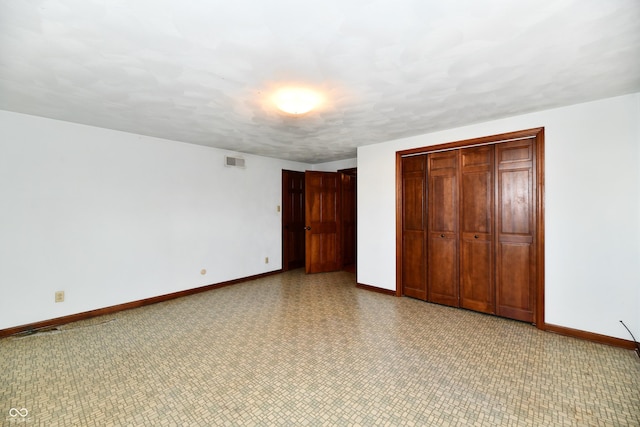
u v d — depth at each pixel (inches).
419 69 79.5
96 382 82.3
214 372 87.3
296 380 83.0
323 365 91.0
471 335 112.0
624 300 101.0
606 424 65.5
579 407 71.1
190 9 54.8
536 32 63.3
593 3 54.2
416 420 67.4
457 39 65.6
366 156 174.6
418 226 155.9
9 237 113.0
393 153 162.4
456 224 142.5
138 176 147.6
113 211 139.3
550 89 94.2
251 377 84.6
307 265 219.3
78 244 129.1
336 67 78.0
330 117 120.3
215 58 73.1
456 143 138.3
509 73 82.7
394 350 100.4
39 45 66.9
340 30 61.7
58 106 107.3
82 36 63.5
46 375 85.7
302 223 243.8
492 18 58.4
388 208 165.3
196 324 124.3
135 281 146.4
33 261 118.0
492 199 131.3
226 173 187.5
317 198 222.7
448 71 80.9
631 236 99.8
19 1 51.8
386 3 53.6
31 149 117.4
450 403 73.0
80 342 107.3
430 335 112.3
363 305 148.0
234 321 127.6
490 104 107.3
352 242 249.6
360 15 56.9
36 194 118.6
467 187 138.7
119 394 76.9
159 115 117.6
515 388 78.7
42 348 102.5
